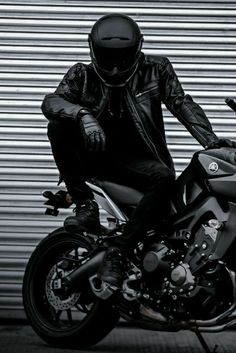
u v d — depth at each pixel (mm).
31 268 7184
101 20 6594
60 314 7285
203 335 7488
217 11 8133
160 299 6531
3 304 8078
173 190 6594
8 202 8109
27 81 8148
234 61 8125
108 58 6484
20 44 8156
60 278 7035
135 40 6504
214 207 6355
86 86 6707
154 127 6672
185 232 6484
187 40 8141
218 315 6355
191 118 6594
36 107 8141
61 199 7102
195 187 6480
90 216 6969
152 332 7609
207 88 8125
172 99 6676
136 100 6645
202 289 6348
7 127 8133
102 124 6703
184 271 6402
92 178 6887
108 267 6609
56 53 8156
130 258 6676
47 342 7027
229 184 6266
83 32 8164
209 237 6355
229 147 6395
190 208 6484
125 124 6684
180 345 7098
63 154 6809
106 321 6875
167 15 8148
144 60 6719
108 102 6656
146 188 6664
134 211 6594
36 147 8117
